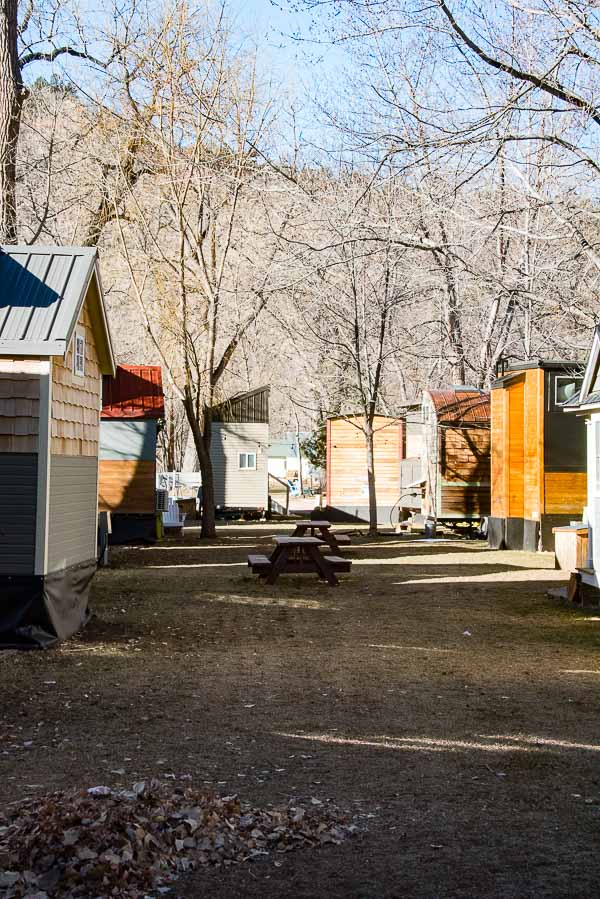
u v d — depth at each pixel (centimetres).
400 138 1291
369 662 920
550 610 1290
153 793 474
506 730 666
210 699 756
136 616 1191
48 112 2228
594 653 980
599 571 1295
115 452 2336
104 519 1841
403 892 386
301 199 1659
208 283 2539
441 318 3127
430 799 509
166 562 1916
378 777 550
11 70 1702
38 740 629
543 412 2216
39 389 958
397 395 4256
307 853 429
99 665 887
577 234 1427
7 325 959
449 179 1515
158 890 388
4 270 1025
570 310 1527
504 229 1516
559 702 756
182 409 4488
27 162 2169
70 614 1052
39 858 400
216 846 428
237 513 3841
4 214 1714
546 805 500
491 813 487
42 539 954
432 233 1773
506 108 1179
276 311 2950
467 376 3406
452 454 2933
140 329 3419
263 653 963
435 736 648
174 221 2545
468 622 1182
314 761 584
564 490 2227
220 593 1428
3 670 859
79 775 545
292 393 4791
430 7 1210
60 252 1054
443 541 2620
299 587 1523
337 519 3534
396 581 1627
